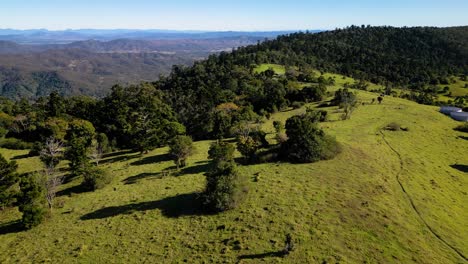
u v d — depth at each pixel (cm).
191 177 6259
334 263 3303
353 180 5169
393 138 7738
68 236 4534
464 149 7562
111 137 10631
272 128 9488
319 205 4409
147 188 5962
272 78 19000
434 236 3869
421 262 3356
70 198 6128
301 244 3638
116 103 11556
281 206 4459
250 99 14388
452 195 5166
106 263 3753
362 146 6906
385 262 3334
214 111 11438
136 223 4628
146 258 3759
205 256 3644
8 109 13612
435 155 6956
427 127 8894
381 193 4775
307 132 6312
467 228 4194
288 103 13138
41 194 5475
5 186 6050
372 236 3744
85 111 12219
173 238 4112
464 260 3459
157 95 16062
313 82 18275
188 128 11425
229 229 4119
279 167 5981
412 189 5028
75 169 6969
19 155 9550
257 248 3653
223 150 6425
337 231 3831
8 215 5669
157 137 8806
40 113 12225
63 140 10038
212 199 4622
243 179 5047
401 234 3806
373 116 9875
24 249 4362
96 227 4691
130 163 7950
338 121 9381
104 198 5822
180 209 4888
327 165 5822
